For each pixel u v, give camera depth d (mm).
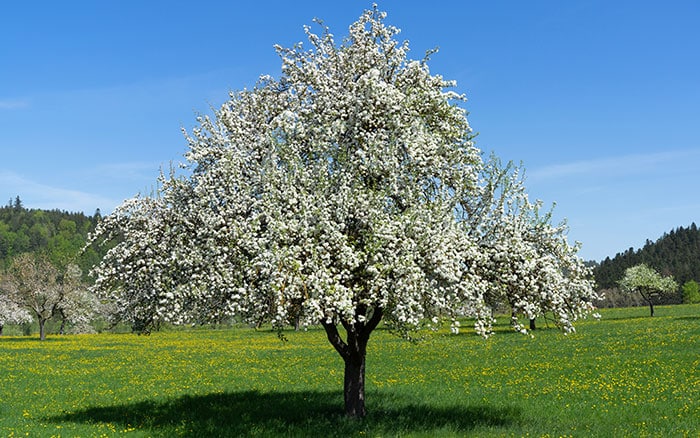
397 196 16859
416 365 33281
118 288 19266
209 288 16516
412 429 17266
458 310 16594
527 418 18766
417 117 17844
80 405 23422
